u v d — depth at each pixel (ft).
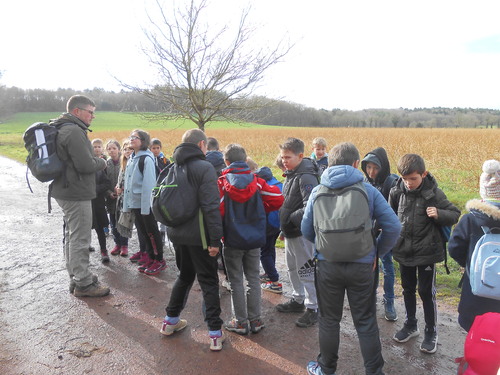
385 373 9.66
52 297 14.03
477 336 7.59
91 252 19.34
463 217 9.04
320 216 8.38
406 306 11.16
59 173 13.26
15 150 85.10
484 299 8.55
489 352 7.39
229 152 11.35
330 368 9.04
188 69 26.03
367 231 8.16
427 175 10.49
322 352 9.04
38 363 10.05
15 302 13.61
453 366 9.95
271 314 12.96
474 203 8.30
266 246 14.25
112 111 233.35
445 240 10.57
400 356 10.41
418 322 12.20
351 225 8.00
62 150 13.25
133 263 17.81
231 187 10.65
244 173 10.90
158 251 16.39
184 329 11.91
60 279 15.72
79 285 14.01
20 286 15.01
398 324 12.10
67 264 14.37
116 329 11.85
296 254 11.86
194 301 13.91
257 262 11.82
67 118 13.66
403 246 10.55
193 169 10.28
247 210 10.91
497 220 8.04
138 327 11.98
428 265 10.44
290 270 12.73
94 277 14.57
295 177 11.44
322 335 8.96
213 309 10.71
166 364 10.10
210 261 10.70
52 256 18.52
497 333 7.41
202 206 10.17
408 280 10.90
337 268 8.57
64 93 259.39
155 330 11.81
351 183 8.38
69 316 12.62
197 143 10.84
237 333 11.66
